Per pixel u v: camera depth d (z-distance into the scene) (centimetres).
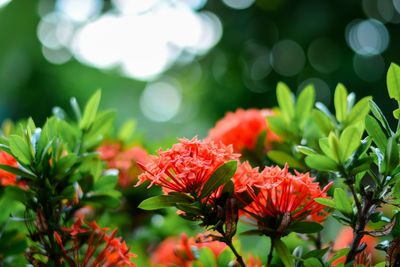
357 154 85
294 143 100
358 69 289
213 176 84
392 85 86
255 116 107
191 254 97
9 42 242
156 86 704
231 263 92
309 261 85
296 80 303
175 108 725
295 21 284
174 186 86
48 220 90
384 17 293
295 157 99
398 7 290
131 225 113
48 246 89
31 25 258
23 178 92
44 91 297
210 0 338
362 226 85
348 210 85
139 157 111
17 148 89
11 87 273
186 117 509
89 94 339
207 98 328
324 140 85
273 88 303
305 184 84
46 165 90
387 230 84
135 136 120
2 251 94
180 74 510
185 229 117
